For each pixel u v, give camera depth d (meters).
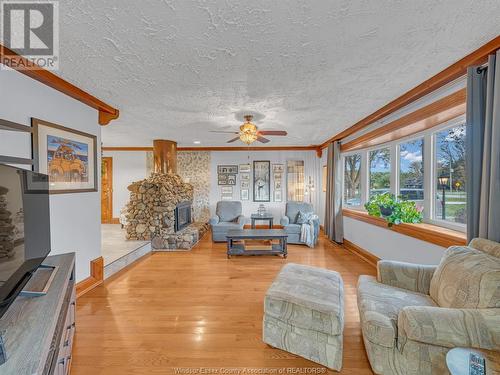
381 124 3.32
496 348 1.21
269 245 4.27
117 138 5.09
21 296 1.29
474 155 1.82
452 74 1.97
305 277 2.09
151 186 4.63
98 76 2.11
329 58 1.82
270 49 1.69
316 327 1.63
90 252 2.80
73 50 1.69
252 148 6.38
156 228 4.55
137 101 2.74
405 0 1.25
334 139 4.97
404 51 1.74
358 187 4.62
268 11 1.31
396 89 2.43
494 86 1.65
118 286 2.88
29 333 1.01
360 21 1.40
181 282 3.01
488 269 1.37
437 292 1.67
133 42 1.59
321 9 1.30
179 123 3.73
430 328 1.27
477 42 1.65
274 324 1.78
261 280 3.08
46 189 1.56
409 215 2.93
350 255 4.14
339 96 2.62
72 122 2.50
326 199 5.38
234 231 4.41
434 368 1.31
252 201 6.53
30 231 1.38
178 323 2.13
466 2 1.27
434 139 2.84
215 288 2.84
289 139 5.29
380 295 1.79
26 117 2.02
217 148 6.39
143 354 1.75
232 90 2.43
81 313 2.28
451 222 2.57
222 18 1.36
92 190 2.79
